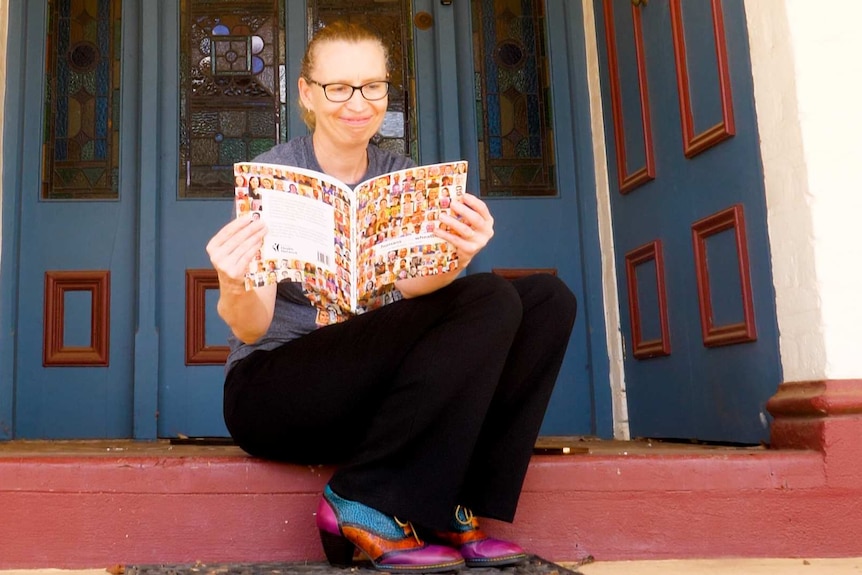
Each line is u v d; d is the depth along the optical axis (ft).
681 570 4.88
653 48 8.52
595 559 5.19
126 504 4.97
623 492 5.27
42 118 9.70
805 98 6.05
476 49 10.28
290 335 4.80
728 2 7.05
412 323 4.33
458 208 4.09
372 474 4.31
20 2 9.73
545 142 10.21
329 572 4.37
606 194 9.78
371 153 5.37
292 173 4.06
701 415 7.64
